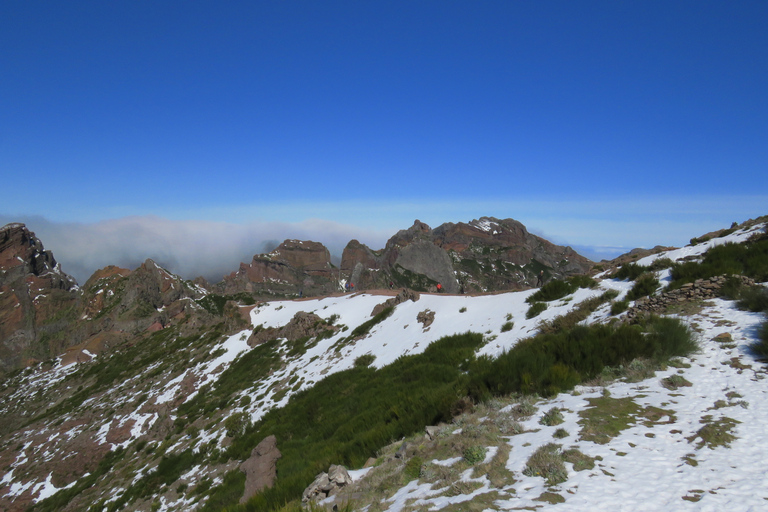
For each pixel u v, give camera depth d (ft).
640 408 31.32
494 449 28.27
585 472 22.84
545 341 51.85
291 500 36.60
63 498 105.29
